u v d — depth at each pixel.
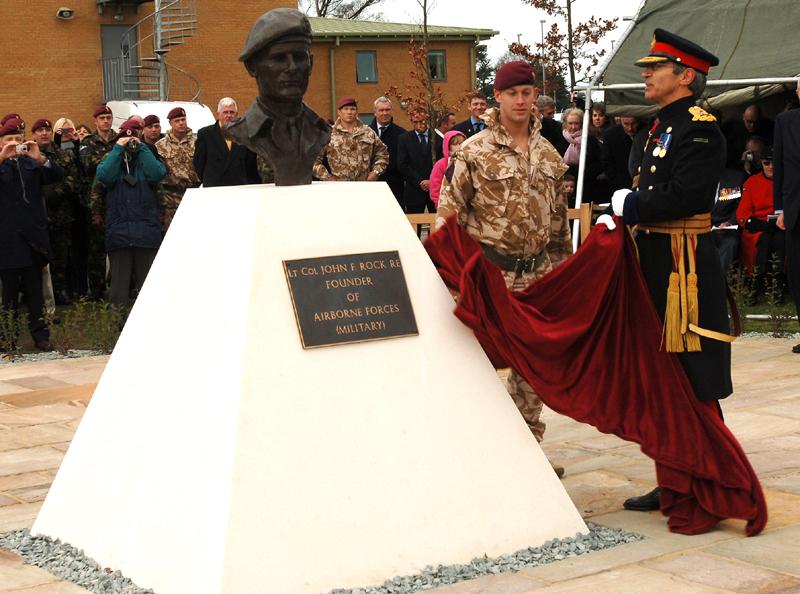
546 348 4.79
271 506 4.01
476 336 4.69
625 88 11.45
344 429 4.24
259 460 4.04
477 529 4.41
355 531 4.14
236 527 3.93
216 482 4.02
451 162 5.66
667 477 4.79
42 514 5.02
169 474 4.25
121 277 11.20
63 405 8.35
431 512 4.32
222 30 34.19
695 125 4.83
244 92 34.69
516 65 5.46
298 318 4.28
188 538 4.04
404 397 4.41
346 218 4.54
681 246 4.88
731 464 4.71
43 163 10.92
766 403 7.49
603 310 4.89
